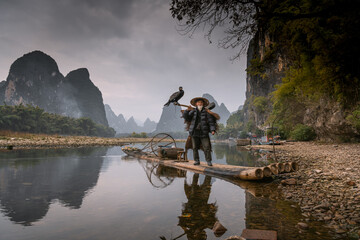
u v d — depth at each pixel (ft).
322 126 62.90
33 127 312.09
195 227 7.08
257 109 222.28
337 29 9.96
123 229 6.85
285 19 12.19
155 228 6.95
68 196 11.01
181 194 11.63
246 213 8.53
